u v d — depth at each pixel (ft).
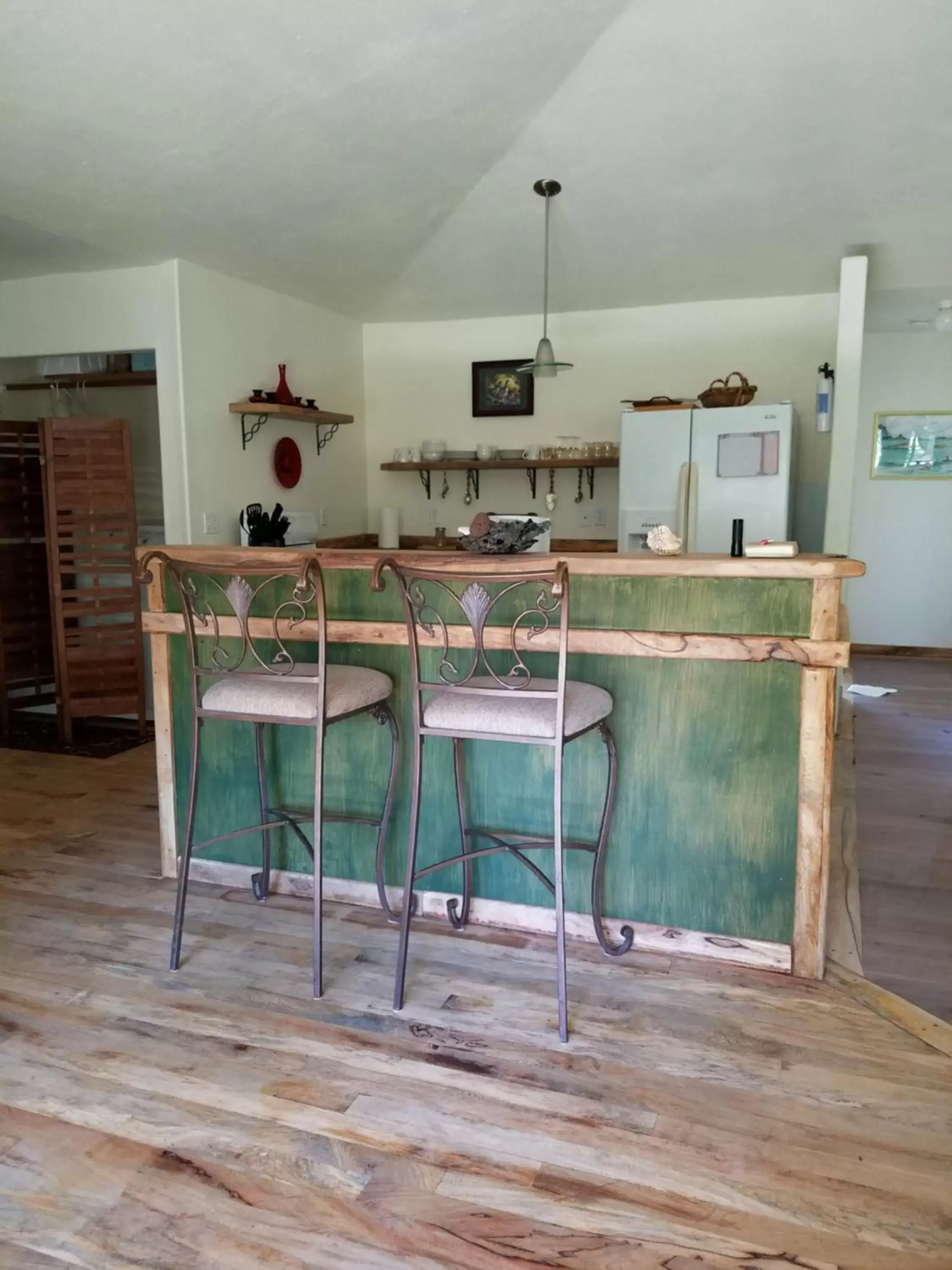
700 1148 5.67
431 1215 5.17
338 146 11.09
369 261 15.11
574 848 7.66
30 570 15.74
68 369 15.31
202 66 9.00
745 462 14.87
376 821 8.49
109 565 15.20
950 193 12.72
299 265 14.61
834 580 7.14
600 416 18.11
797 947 7.65
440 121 11.05
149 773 13.43
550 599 7.87
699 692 7.65
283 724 7.51
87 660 14.98
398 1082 6.31
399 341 19.10
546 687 7.38
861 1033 6.87
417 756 7.12
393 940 8.34
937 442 20.93
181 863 7.86
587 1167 5.52
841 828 11.12
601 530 18.33
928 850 10.45
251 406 14.53
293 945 8.24
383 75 9.82
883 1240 4.99
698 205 13.44
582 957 8.00
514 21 9.41
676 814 7.86
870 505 21.62
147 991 7.48
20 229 11.84
